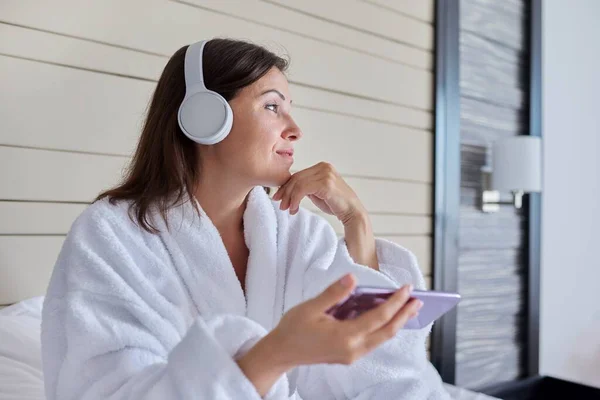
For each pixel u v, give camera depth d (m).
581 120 2.96
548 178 2.78
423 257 2.17
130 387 0.72
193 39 1.56
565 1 2.90
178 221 0.95
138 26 1.46
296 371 1.00
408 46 2.15
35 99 1.30
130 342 0.79
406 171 2.12
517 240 2.64
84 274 0.84
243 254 1.04
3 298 1.26
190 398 0.65
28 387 0.97
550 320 2.78
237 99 0.94
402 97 2.12
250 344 0.70
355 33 1.98
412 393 0.95
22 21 1.29
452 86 2.28
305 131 1.82
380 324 0.59
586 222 2.97
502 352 2.55
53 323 0.84
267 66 0.97
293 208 1.02
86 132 1.37
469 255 2.43
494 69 2.56
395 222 2.08
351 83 1.96
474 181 2.46
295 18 1.81
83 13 1.37
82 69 1.37
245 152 0.94
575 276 2.90
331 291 0.61
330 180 1.05
